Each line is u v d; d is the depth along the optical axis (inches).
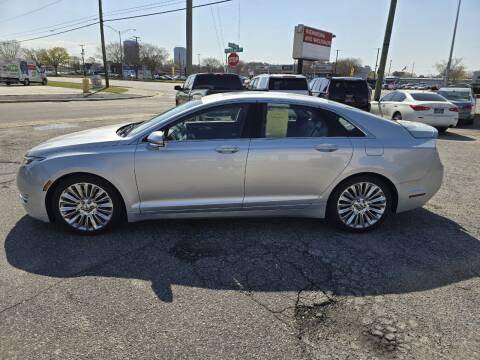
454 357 92.0
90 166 145.4
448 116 458.3
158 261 136.3
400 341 97.3
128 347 93.7
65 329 99.7
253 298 115.0
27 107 717.9
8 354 90.7
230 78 521.3
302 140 152.7
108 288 118.7
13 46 2842.0
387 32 505.7
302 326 102.7
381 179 159.0
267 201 155.3
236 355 91.8
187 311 108.1
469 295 118.1
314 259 139.7
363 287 122.0
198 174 148.9
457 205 200.4
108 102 916.6
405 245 152.3
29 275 125.0
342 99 557.0
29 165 150.0
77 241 150.3
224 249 146.2
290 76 537.3
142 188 149.3
